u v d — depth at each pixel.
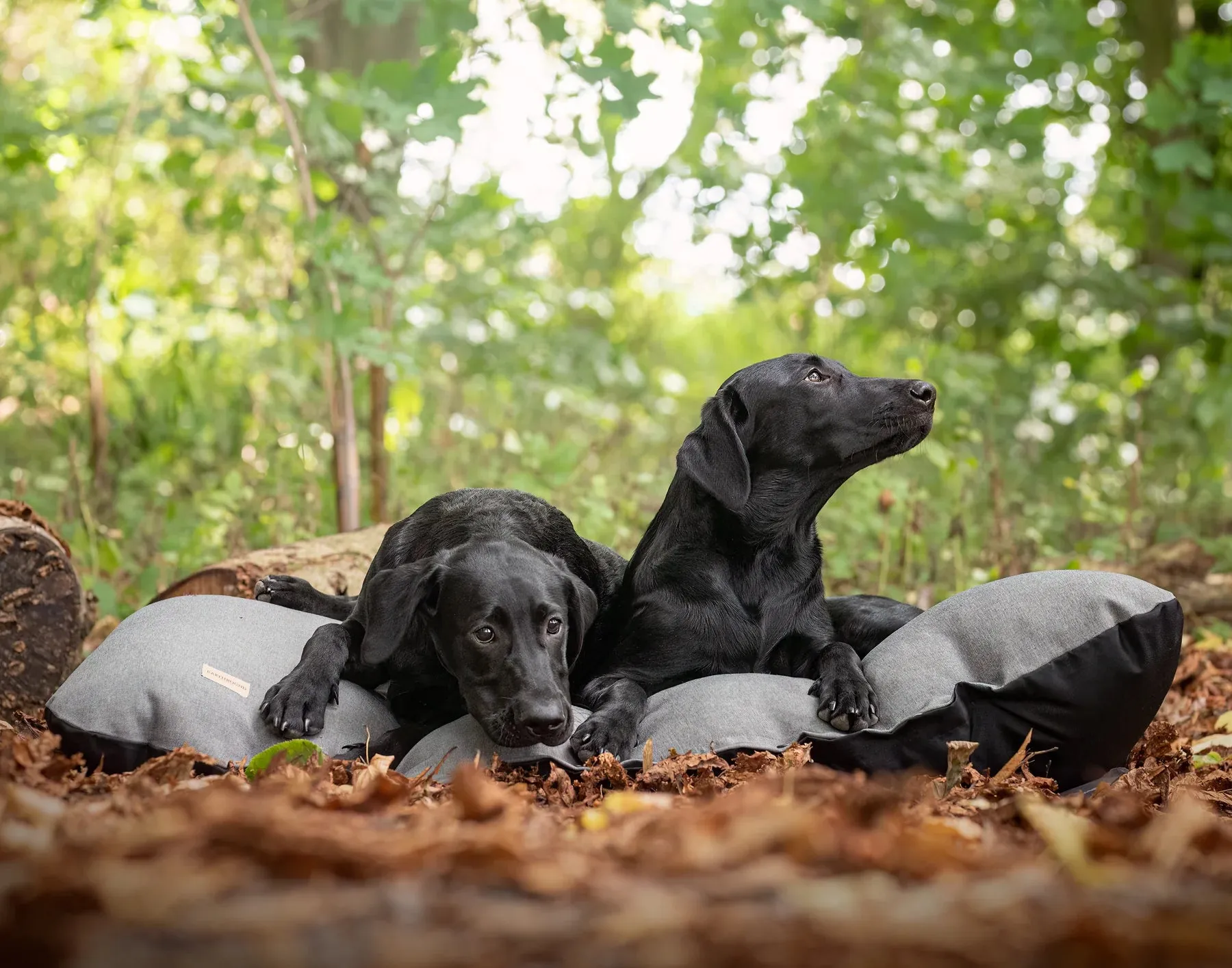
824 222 12.31
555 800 3.69
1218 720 5.09
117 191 10.68
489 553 4.25
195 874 1.98
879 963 1.73
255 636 4.32
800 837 2.32
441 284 10.46
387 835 2.44
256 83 7.93
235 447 9.59
